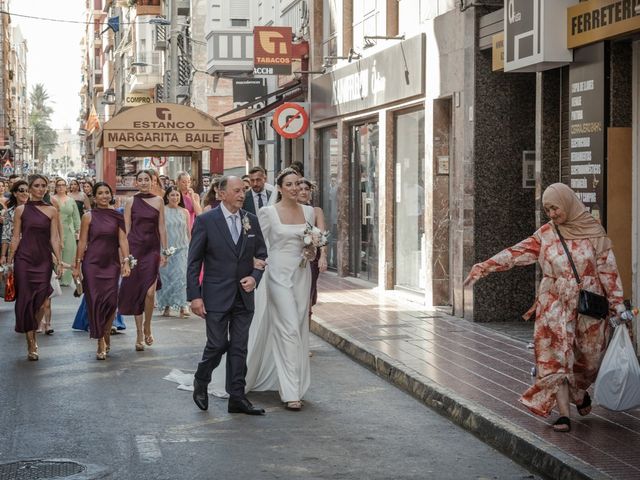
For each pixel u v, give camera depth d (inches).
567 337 309.1
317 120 923.4
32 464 291.3
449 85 602.2
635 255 442.9
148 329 516.1
